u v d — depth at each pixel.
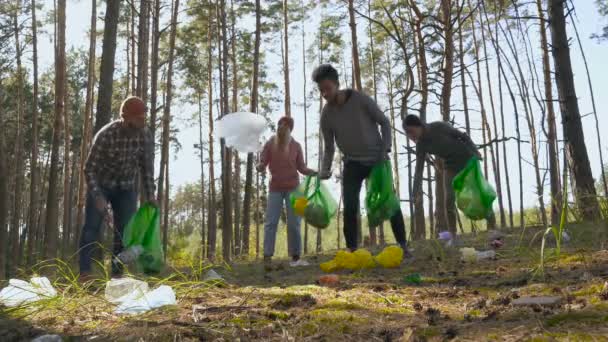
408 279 3.82
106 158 4.82
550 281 3.10
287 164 6.21
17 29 22.48
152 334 2.32
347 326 2.37
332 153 5.59
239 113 4.66
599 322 1.96
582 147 8.84
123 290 3.21
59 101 13.98
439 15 14.75
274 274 5.14
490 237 6.52
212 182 24.02
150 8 18.58
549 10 9.34
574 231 5.44
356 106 5.24
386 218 5.36
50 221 12.34
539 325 2.03
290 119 6.22
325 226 5.71
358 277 4.31
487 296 2.95
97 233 4.89
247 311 2.80
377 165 5.32
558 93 9.16
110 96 9.22
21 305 3.05
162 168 18.61
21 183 27.81
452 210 6.98
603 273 3.10
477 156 6.09
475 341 1.93
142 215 4.77
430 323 2.32
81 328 2.54
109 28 9.30
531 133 16.52
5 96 27.03
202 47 24.70
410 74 12.61
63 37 14.87
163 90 23.31
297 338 2.20
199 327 2.40
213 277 4.34
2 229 5.75
